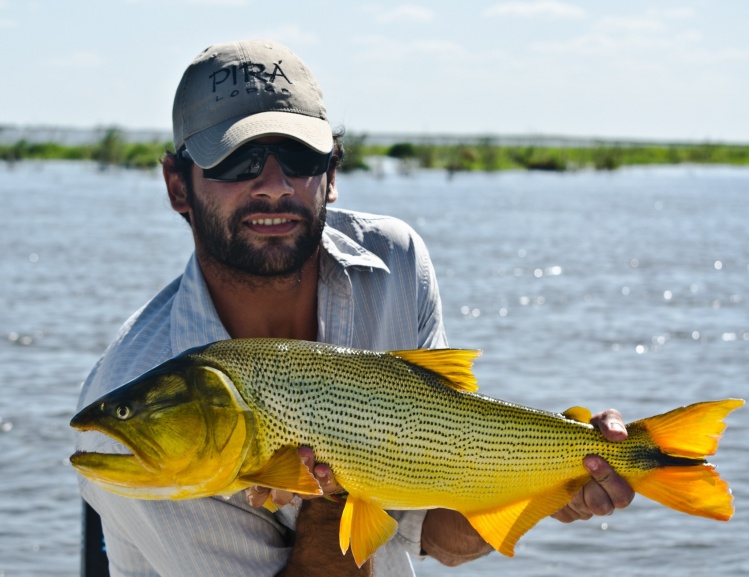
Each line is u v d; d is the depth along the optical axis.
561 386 12.75
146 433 2.71
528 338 15.90
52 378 12.95
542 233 35.22
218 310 3.29
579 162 113.94
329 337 3.32
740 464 9.52
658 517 8.57
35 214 39.62
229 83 3.12
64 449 10.10
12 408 11.48
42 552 7.76
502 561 7.78
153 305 3.41
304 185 3.09
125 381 3.20
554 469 3.03
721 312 18.84
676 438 3.00
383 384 2.93
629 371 13.63
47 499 8.81
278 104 3.12
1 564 7.52
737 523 8.34
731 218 44.62
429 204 48.75
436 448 2.97
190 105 3.16
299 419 2.84
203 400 2.74
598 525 8.41
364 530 2.91
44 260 24.94
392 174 93.38
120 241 29.83
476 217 41.75
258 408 2.80
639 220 42.47
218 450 2.74
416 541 3.49
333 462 2.88
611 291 21.47
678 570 7.55
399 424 2.93
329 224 3.52
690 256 28.61
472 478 3.00
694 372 13.63
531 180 87.94
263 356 2.85
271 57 3.19
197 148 3.10
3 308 17.97
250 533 3.28
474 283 22.33
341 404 2.88
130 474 2.72
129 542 3.45
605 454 3.02
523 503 3.05
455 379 3.01
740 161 137.62
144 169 89.81
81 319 17.08
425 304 3.59
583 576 7.43
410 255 3.54
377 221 3.56
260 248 3.07
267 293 3.21
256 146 3.04
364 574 3.24
